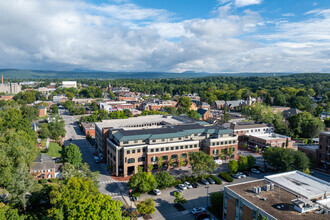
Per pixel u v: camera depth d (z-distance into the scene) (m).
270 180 71.94
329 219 51.19
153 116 161.62
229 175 100.62
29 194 72.75
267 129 155.75
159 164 101.06
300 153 99.62
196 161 91.56
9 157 82.69
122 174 100.62
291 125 169.00
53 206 64.56
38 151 104.56
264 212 52.66
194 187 89.31
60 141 142.25
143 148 101.00
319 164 116.94
